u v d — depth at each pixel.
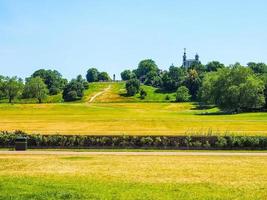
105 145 52.28
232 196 25.89
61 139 52.44
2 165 37.19
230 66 164.25
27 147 52.16
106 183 29.17
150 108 194.25
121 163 38.59
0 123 102.00
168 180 30.45
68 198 25.20
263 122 100.88
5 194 25.83
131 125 94.81
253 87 153.62
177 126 91.12
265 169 35.44
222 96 160.00
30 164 37.81
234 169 35.34
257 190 27.45
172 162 39.34
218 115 136.00
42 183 28.84
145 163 38.66
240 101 155.25
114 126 92.44
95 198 25.20
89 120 110.62
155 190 27.22
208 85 171.25
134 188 27.73
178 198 25.38
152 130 81.69
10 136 53.31
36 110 161.25
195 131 77.62
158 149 51.69
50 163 38.44
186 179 30.91
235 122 101.19
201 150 51.06
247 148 51.59
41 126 93.31
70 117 124.44
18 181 29.52
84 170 34.56
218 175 32.56
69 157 42.91
